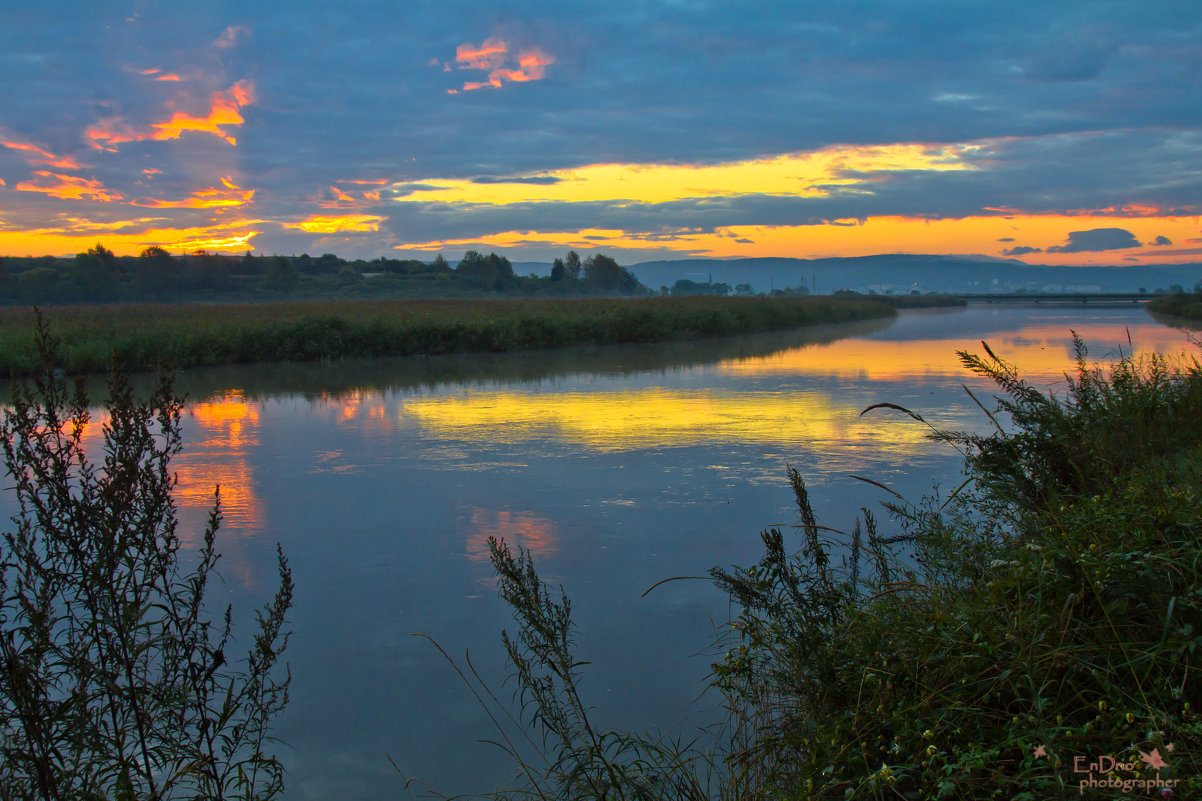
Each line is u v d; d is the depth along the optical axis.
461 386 14.99
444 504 6.67
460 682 3.75
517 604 2.64
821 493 6.76
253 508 6.61
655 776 2.79
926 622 2.78
